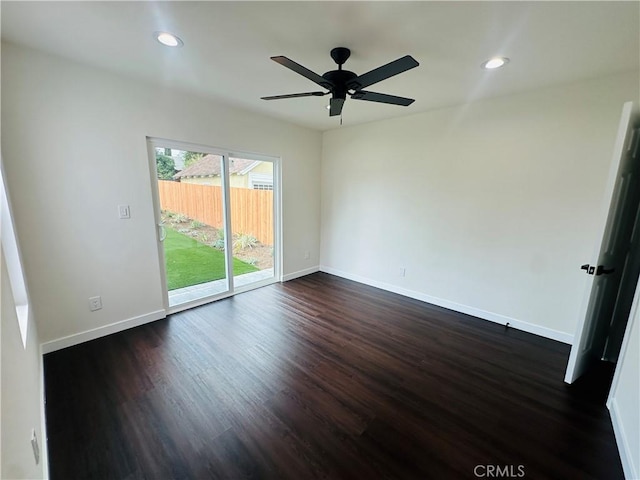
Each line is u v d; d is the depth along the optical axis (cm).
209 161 332
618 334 239
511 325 301
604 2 143
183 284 331
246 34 182
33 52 207
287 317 317
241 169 372
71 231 239
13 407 98
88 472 141
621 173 185
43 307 232
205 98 307
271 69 234
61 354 237
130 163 266
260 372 220
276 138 390
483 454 154
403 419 177
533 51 194
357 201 428
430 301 364
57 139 225
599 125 237
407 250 380
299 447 157
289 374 219
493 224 303
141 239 282
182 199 316
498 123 288
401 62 159
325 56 209
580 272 258
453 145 322
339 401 191
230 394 196
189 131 301
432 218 350
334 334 281
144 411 179
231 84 267
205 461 148
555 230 267
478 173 307
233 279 379
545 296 279
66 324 245
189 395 194
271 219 422
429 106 318
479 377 219
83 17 166
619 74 225
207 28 176
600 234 188
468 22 164
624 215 207
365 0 147
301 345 260
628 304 232
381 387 206
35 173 217
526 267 287
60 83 222
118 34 185
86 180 242
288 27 174
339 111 230
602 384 212
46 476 135
